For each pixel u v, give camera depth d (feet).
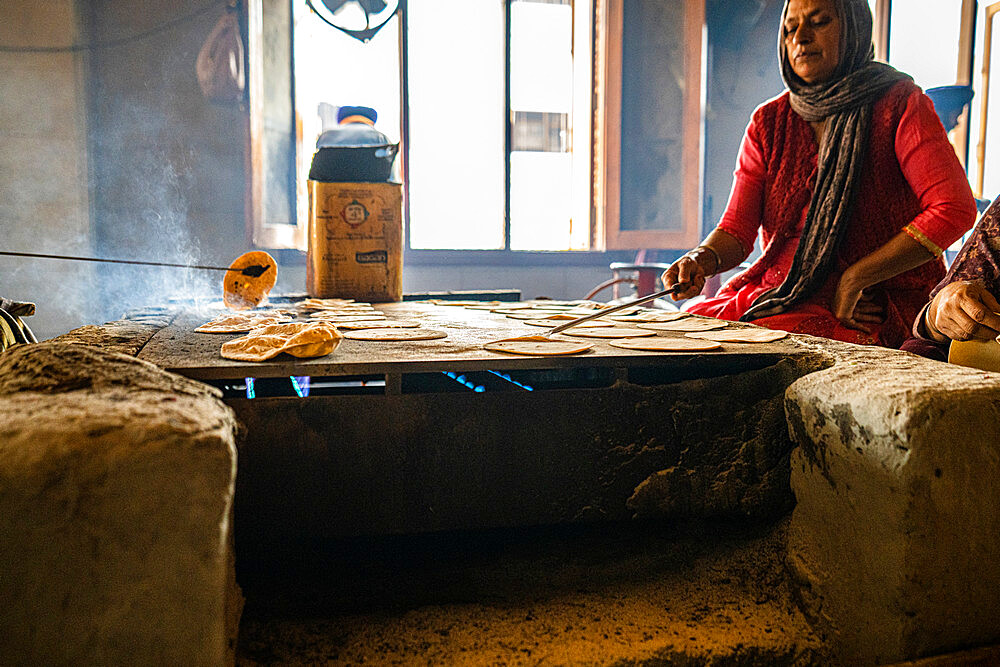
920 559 2.75
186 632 2.10
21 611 1.99
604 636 3.14
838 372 3.35
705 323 5.34
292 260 16.07
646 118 16.98
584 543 4.00
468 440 3.28
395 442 3.21
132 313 6.57
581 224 17.69
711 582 3.62
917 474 2.71
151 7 14.71
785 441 3.63
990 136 16.85
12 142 13.67
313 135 16.26
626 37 16.70
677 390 3.51
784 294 6.91
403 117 15.99
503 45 16.47
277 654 2.99
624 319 5.71
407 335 4.35
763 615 3.36
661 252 18.11
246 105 14.38
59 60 13.84
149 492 2.05
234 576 2.76
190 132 15.11
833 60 6.81
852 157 6.58
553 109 17.26
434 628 3.18
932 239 6.21
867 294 6.64
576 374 4.50
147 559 2.06
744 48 18.13
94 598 2.03
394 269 9.00
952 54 17.24
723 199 18.48
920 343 4.79
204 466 2.09
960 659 2.83
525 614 3.32
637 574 3.71
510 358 3.35
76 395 2.40
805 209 7.15
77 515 2.00
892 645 2.82
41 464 1.98
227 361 3.30
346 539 3.99
